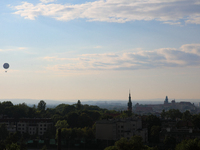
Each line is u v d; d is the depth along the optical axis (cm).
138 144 13750
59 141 13725
